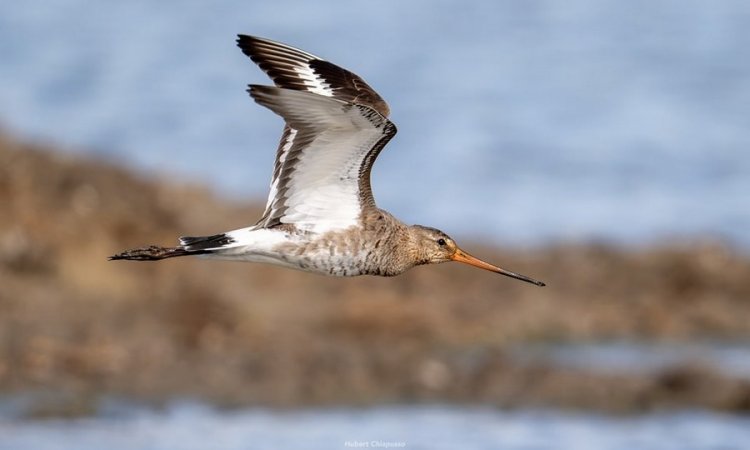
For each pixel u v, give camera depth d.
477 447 18.86
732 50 51.28
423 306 24.53
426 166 37.38
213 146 39.31
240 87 45.91
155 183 28.11
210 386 20.70
